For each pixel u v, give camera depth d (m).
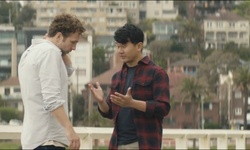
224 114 95.81
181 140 20.64
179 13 161.12
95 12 150.50
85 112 87.69
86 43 111.69
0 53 57.56
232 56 102.88
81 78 110.38
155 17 160.25
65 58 8.85
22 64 8.44
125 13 153.00
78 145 8.24
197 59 118.62
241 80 82.00
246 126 74.06
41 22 131.75
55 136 8.30
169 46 119.62
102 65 117.50
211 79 103.19
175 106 95.56
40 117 8.27
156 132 8.70
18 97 67.44
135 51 8.76
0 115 29.98
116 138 8.77
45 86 8.22
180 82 97.06
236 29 136.38
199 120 96.44
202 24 139.12
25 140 8.30
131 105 8.46
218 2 156.62
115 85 8.92
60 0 140.62
